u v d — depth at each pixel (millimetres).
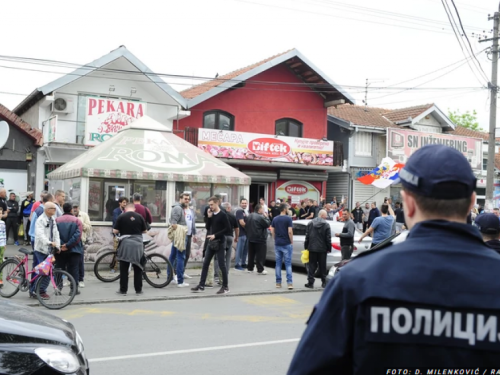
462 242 1783
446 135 29516
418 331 1660
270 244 16750
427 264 1724
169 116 22172
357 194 28219
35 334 4375
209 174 15570
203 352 7051
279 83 25656
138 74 21328
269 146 23984
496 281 1695
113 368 6262
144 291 11891
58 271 10117
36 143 20125
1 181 20000
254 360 6715
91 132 19812
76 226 10789
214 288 12516
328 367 1731
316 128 26844
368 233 12648
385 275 1722
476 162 30594
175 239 12445
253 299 11469
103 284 12625
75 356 4449
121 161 14711
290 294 12242
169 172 15008
